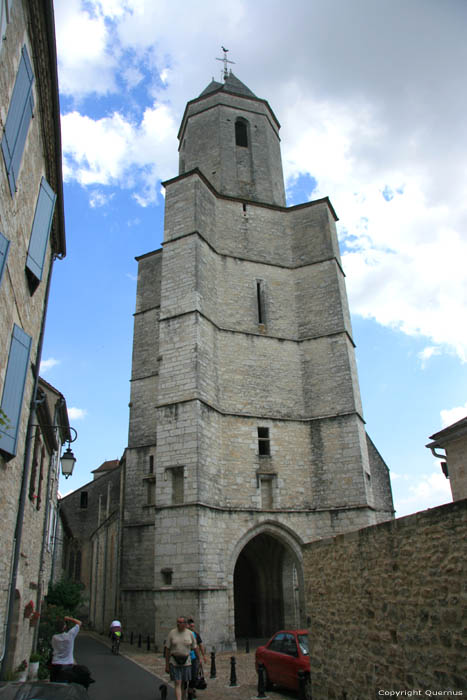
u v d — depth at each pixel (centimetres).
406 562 658
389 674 676
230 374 2245
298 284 2538
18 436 904
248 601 2520
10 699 456
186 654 912
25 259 963
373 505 2150
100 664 1573
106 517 3412
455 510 574
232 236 2545
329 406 2255
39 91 1005
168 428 2016
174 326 2188
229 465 2078
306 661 1049
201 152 2902
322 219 2609
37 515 1477
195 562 1770
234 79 3303
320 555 935
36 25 897
